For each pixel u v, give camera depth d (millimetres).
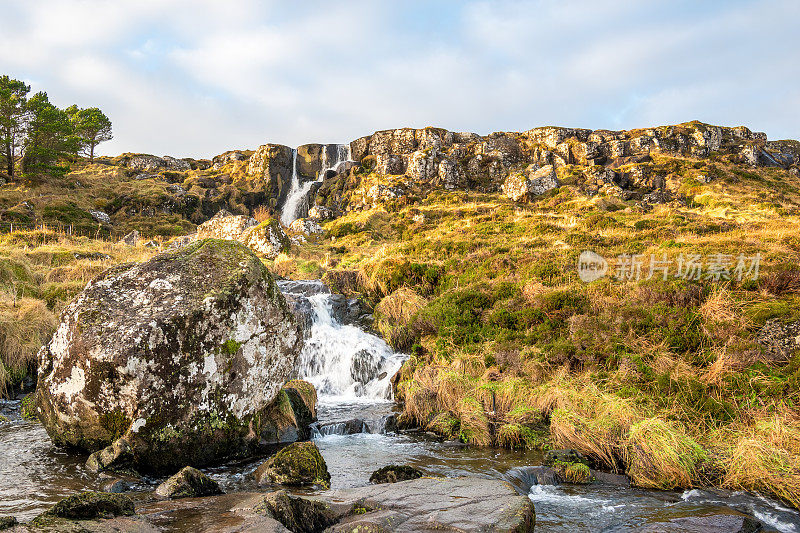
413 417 8867
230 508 4328
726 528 4465
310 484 5551
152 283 6570
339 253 26422
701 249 13266
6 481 5512
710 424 7102
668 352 8812
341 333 13266
